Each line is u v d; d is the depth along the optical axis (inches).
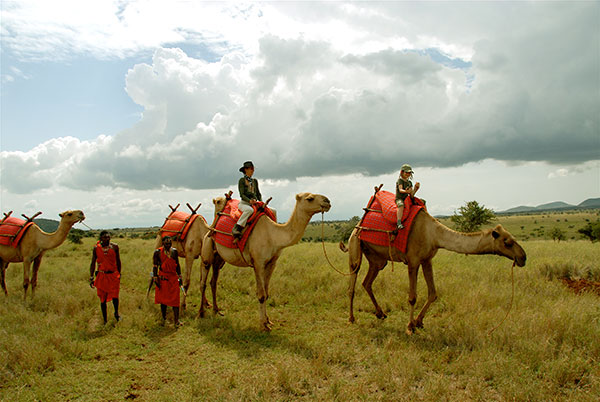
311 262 585.3
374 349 238.2
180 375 215.8
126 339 272.5
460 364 204.2
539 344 215.8
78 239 1175.0
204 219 386.3
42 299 359.3
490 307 304.5
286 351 242.7
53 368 223.1
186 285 374.6
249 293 406.0
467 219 949.8
